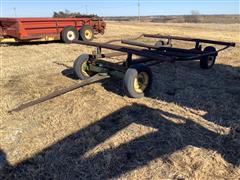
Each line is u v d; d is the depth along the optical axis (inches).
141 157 149.8
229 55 416.8
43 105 218.1
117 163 145.6
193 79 286.2
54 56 419.5
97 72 276.7
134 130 176.9
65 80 285.7
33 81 284.0
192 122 185.9
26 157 153.0
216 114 199.3
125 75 222.8
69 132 177.0
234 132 169.8
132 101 223.6
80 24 610.9
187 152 151.6
